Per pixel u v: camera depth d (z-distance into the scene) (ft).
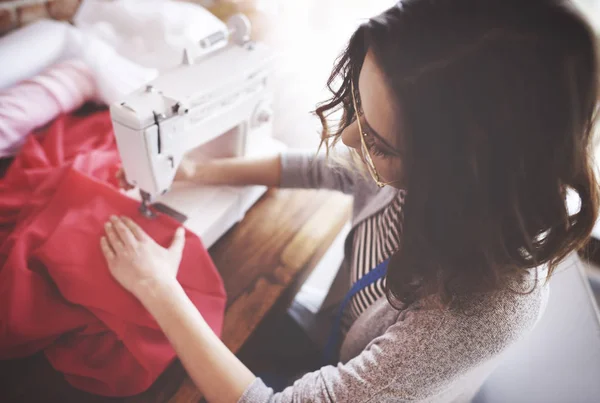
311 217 3.22
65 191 2.55
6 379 2.07
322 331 3.04
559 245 1.40
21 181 2.74
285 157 2.96
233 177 2.95
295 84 4.68
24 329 2.04
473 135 1.14
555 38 1.03
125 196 2.61
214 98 2.49
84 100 3.52
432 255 1.45
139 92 2.26
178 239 2.48
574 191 1.36
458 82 1.10
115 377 2.06
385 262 2.11
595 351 2.46
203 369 1.84
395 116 1.27
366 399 1.62
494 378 2.57
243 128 2.95
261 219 3.16
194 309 2.06
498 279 1.40
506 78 1.07
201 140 2.57
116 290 2.18
